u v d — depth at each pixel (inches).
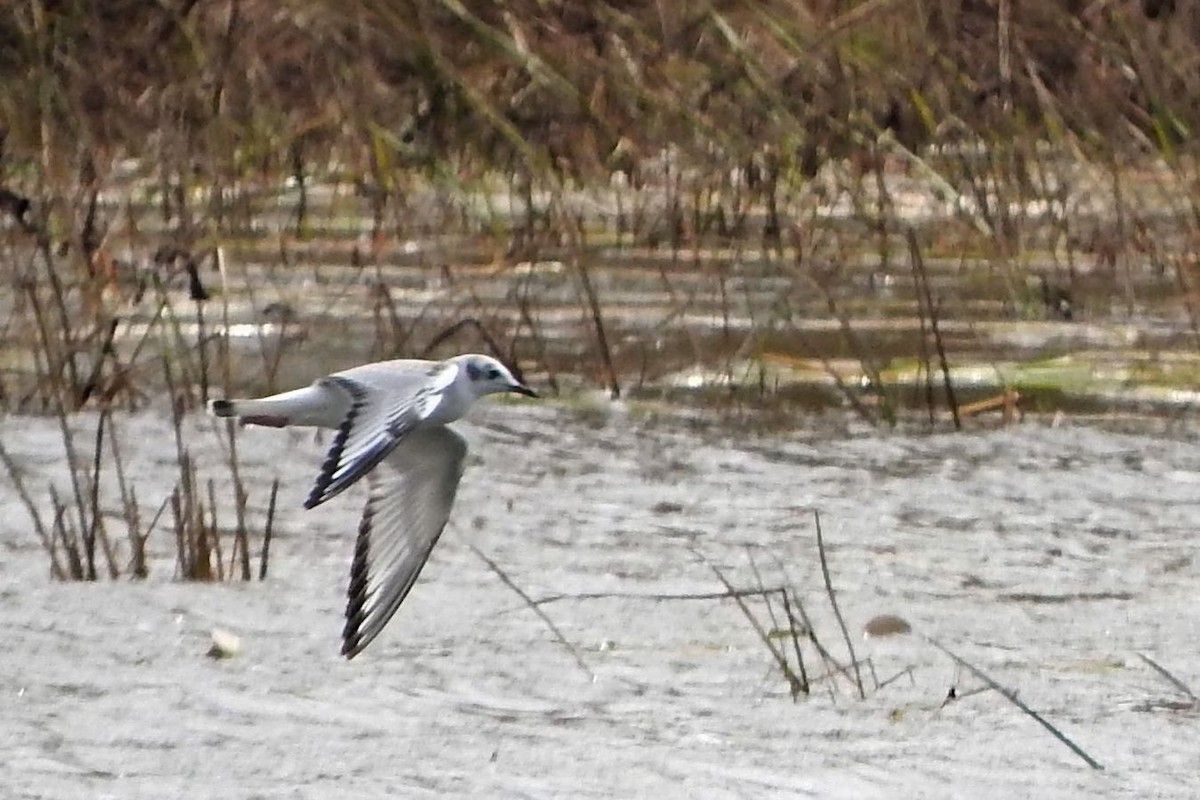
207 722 372.5
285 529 507.8
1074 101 846.5
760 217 869.2
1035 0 849.5
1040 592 474.0
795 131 837.8
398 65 896.3
